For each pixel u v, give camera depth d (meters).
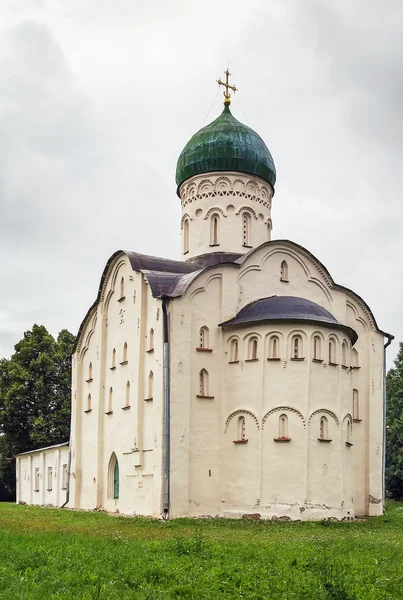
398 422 64.31
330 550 22.16
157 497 36.06
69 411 69.94
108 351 45.59
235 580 16.64
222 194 46.19
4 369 71.75
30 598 14.16
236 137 46.59
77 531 28.08
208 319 39.16
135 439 39.41
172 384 36.81
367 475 43.97
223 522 34.19
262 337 37.69
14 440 70.12
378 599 15.13
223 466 37.84
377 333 45.97
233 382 38.41
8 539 22.97
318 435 36.81
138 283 41.12
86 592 14.89
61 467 54.16
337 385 38.19
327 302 43.97
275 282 42.12
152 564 18.02
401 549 23.03
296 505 35.62
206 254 45.56
